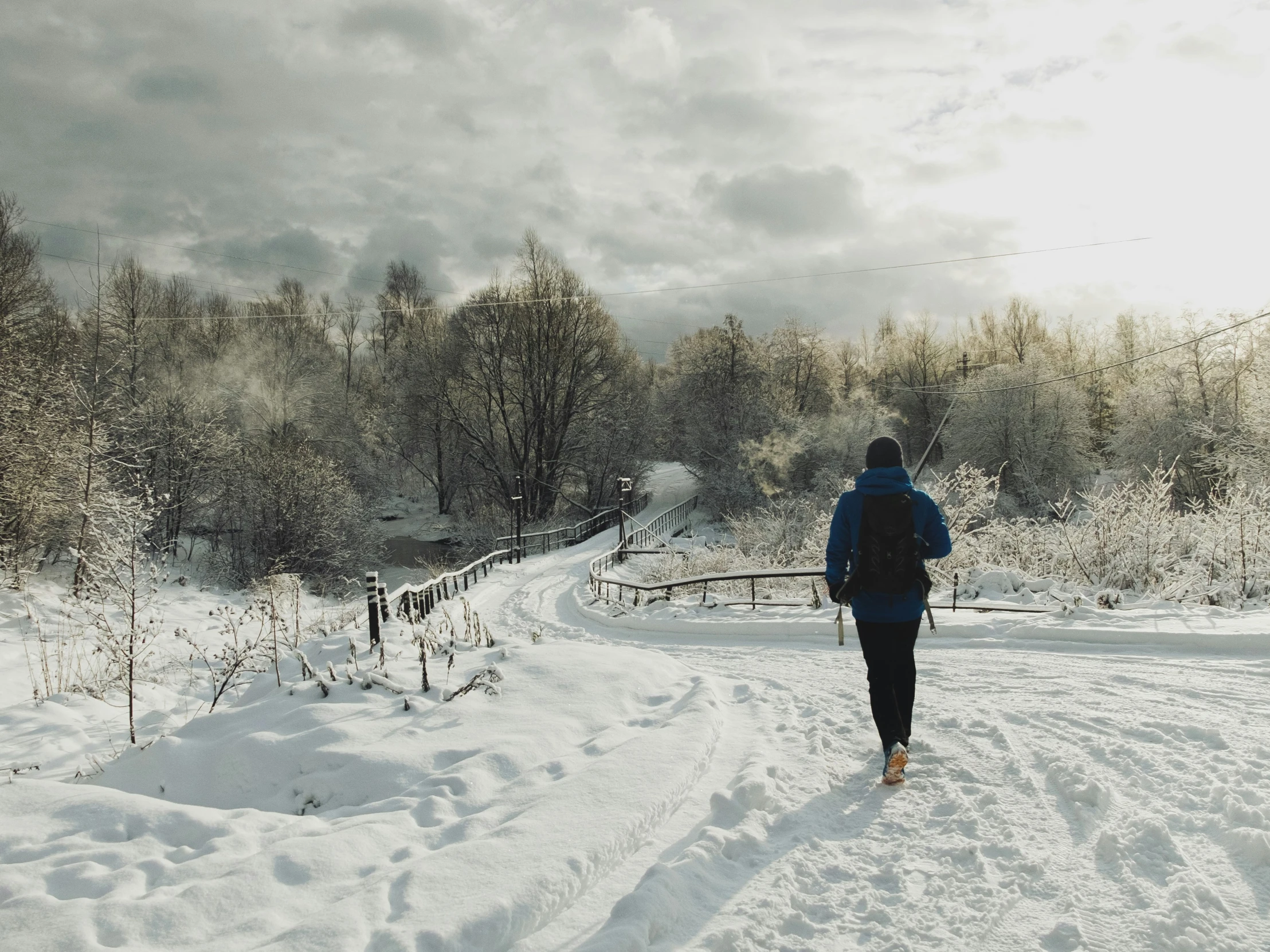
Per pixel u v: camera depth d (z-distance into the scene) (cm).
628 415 4309
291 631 1288
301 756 445
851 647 877
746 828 330
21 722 718
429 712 504
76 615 1330
